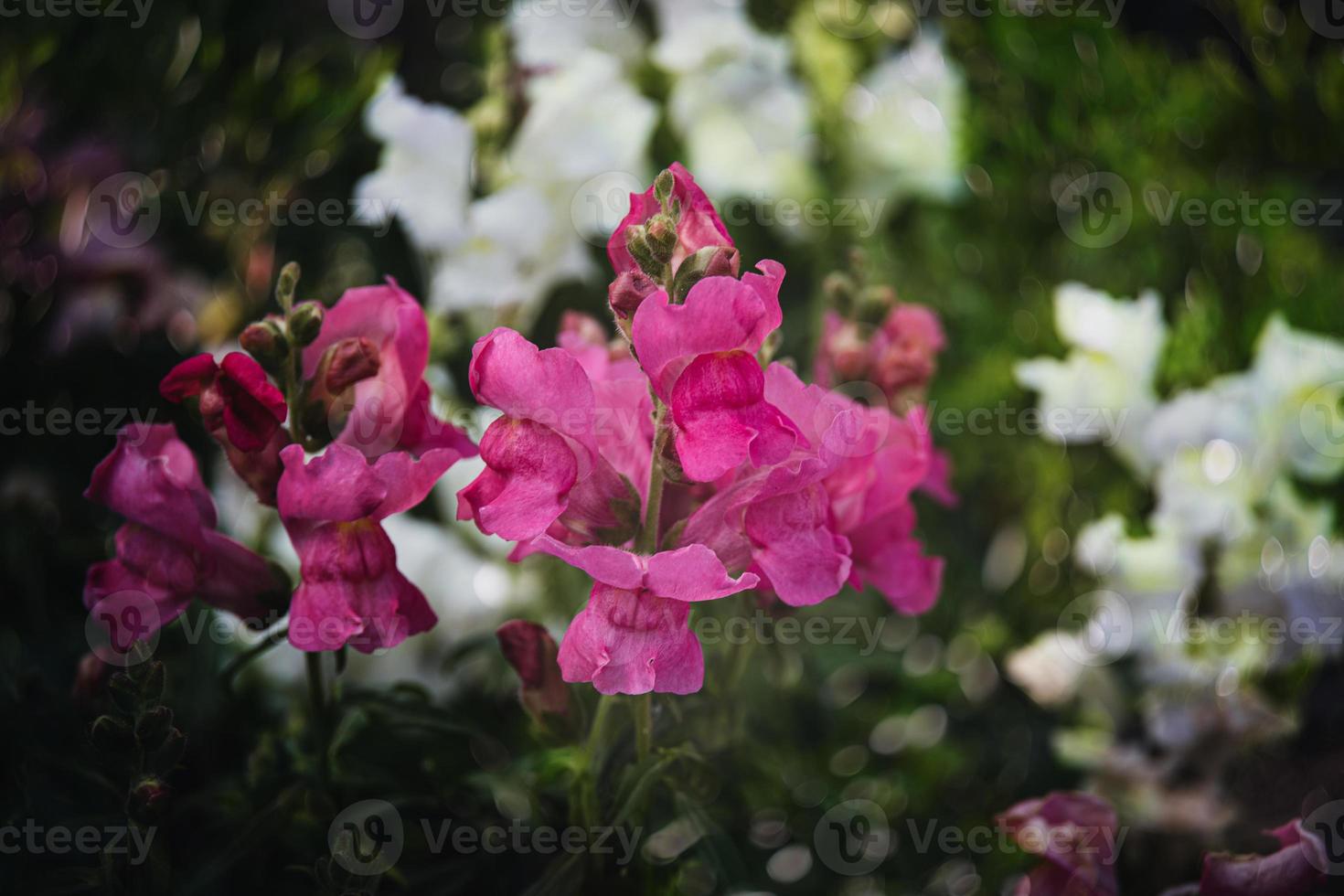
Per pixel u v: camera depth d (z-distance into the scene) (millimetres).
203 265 582
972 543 628
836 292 506
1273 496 549
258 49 599
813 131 606
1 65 564
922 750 577
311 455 437
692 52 571
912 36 663
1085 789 545
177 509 430
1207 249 618
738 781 466
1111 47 652
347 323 441
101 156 565
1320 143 641
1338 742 569
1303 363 548
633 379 421
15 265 563
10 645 504
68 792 460
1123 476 587
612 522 419
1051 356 618
